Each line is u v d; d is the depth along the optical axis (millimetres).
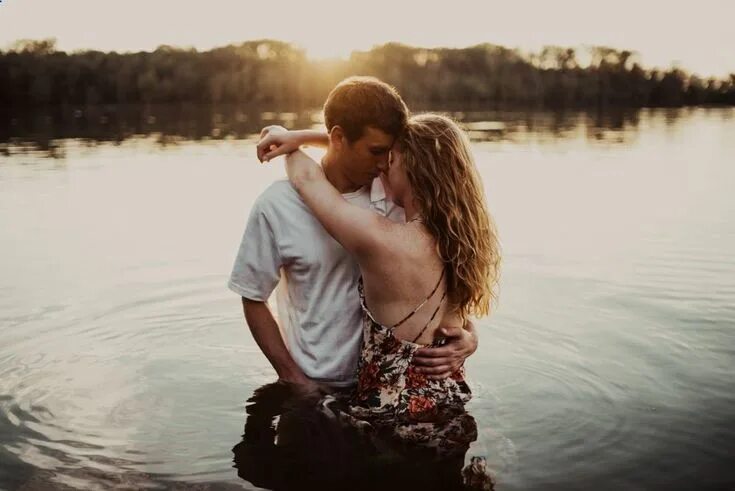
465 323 3219
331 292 3113
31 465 2600
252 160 12320
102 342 3867
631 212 7762
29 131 18234
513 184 9781
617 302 4578
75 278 5137
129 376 3398
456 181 2895
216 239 6422
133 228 6883
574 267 5461
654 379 3375
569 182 9945
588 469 2561
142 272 5301
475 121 23188
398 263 2838
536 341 3887
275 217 3070
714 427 2887
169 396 3172
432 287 2912
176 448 2715
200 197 8672
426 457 2633
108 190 9109
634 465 2590
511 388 3258
